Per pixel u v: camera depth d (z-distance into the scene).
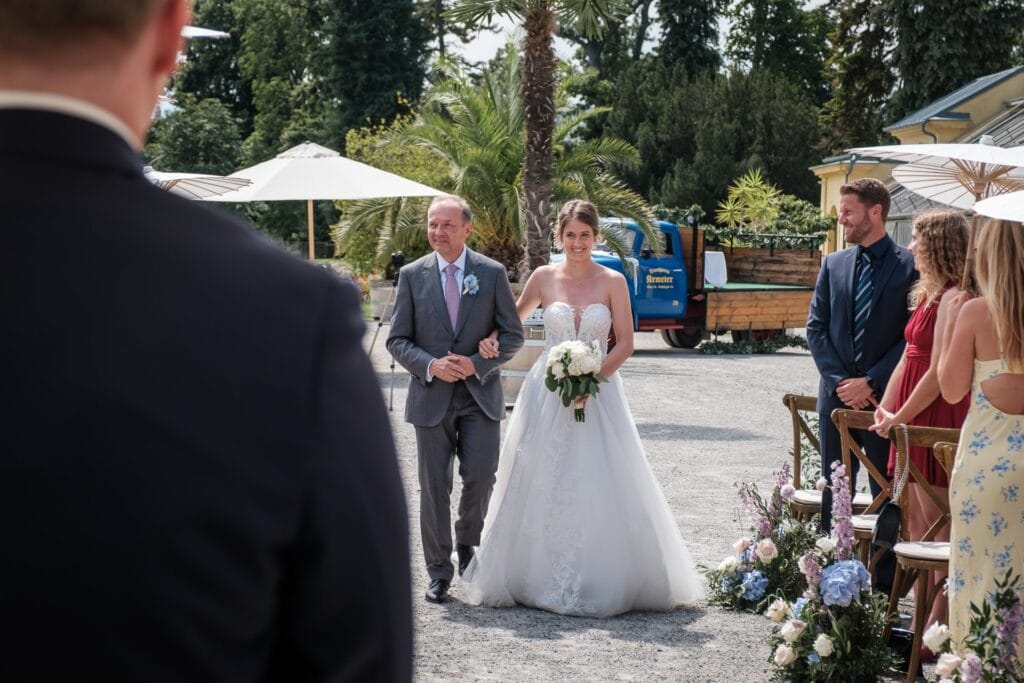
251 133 53.69
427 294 5.46
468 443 5.43
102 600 0.75
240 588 0.79
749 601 5.43
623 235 16.89
